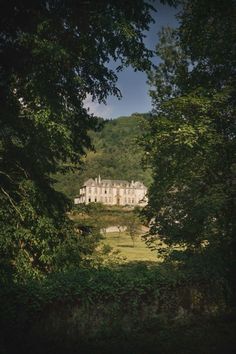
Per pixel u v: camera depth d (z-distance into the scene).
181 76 19.66
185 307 13.95
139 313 12.95
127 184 182.12
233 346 11.07
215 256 14.89
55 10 12.11
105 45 13.28
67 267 14.91
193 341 11.67
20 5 10.54
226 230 15.19
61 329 11.48
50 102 13.17
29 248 14.94
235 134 16.42
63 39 13.19
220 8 14.70
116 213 98.56
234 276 15.09
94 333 11.84
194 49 18.50
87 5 11.98
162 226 17.02
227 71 17.38
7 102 13.12
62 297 11.58
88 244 16.59
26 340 10.87
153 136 16.28
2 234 13.52
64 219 16.12
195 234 16.12
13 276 13.44
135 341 11.66
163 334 12.30
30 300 11.17
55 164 16.47
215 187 15.48
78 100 15.05
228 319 13.73
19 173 14.98
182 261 15.59
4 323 10.82
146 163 18.12
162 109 16.89
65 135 13.62
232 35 16.50
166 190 16.84
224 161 15.98
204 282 14.48
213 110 15.83
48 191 15.76
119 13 12.02
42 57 12.28
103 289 12.26
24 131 14.09
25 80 12.70
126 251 58.62
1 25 10.66
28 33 11.94
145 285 13.11
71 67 13.78
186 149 15.94
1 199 13.95
